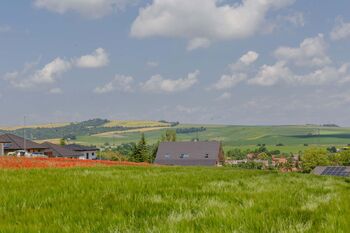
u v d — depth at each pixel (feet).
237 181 52.90
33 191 36.11
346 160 593.01
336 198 33.35
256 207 27.50
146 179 51.78
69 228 20.54
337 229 19.92
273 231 19.98
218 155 516.73
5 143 366.22
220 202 29.81
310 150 599.16
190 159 510.99
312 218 23.30
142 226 21.29
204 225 21.06
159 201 30.27
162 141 571.28
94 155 542.16
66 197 33.12
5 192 35.12
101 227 21.16
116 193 35.53
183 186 43.83
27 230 20.21
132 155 484.74
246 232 19.93
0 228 20.34
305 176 81.66
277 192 37.93
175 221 22.25
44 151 413.80
